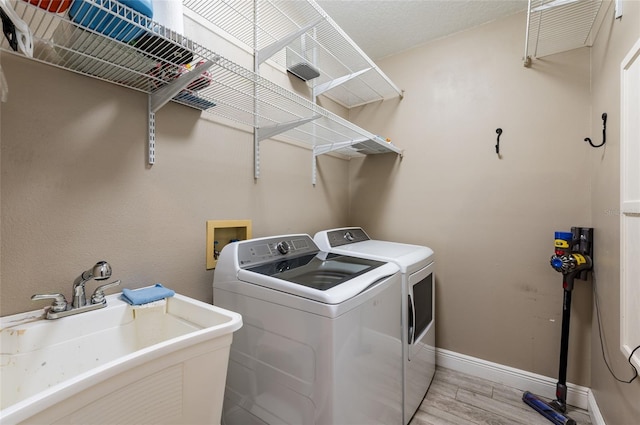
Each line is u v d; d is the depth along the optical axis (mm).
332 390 953
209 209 1430
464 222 2078
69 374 861
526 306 1863
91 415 583
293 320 1058
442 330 2150
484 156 2008
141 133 1167
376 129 2490
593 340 1604
